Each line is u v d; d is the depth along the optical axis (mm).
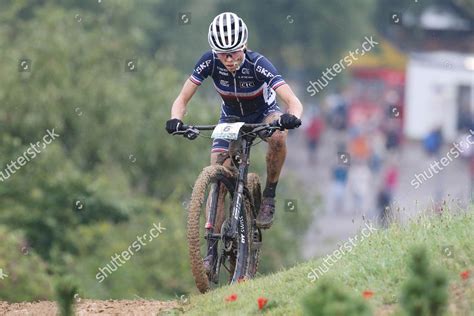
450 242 22062
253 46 157500
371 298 19562
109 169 63031
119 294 49812
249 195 25891
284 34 161625
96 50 65812
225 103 26078
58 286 16234
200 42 138625
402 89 162500
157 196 64625
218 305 22141
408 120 161875
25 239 51969
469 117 156875
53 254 51875
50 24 64812
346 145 140000
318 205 67625
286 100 24625
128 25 76438
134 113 64062
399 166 121625
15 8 70750
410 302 14711
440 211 25984
